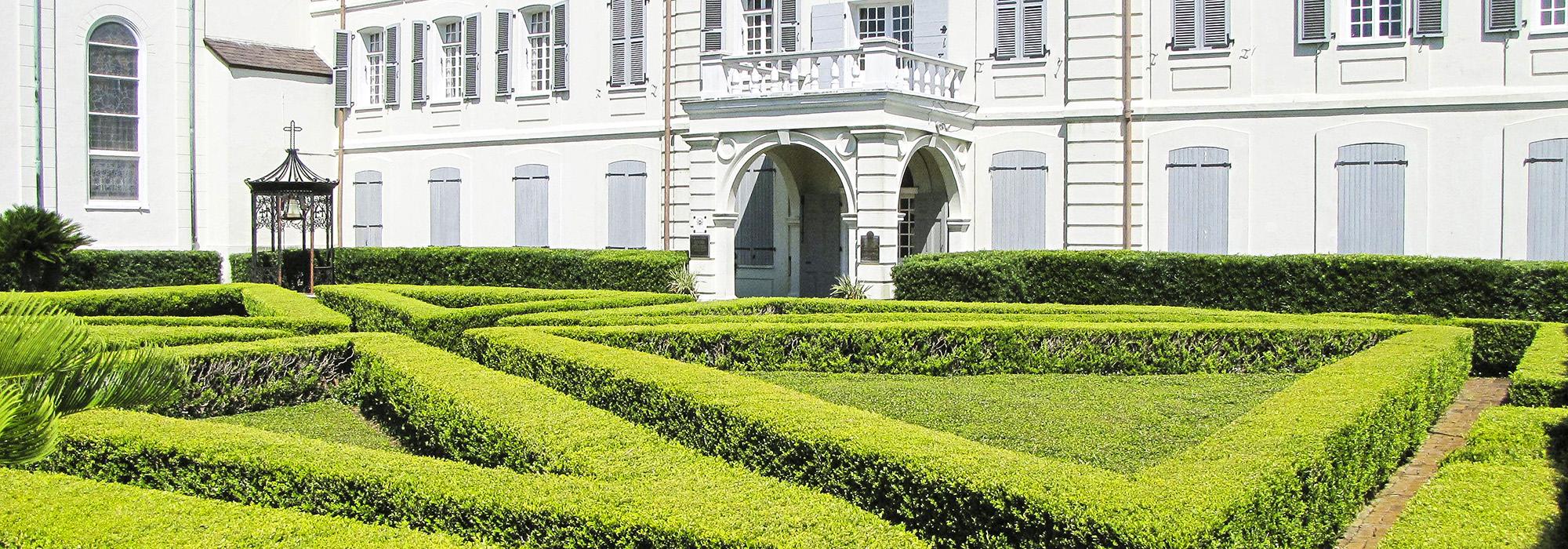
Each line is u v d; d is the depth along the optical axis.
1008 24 18.97
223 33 25.25
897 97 17.11
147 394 5.34
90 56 23.67
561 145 23.19
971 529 5.41
